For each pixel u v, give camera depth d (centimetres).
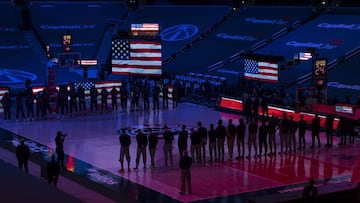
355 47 4562
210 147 2519
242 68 4759
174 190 2078
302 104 2978
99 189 2091
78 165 2452
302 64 4412
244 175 2298
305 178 2255
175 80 4356
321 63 3050
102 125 3381
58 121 3512
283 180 2225
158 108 4000
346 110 2814
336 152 2739
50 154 2648
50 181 1997
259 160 2564
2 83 4584
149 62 3716
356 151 2759
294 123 2728
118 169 2388
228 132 2548
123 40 3728
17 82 4653
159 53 3703
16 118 3616
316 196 1562
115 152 2703
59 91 3716
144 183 2173
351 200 1667
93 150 2741
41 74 4900
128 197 1988
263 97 3503
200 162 2505
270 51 4988
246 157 2619
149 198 1977
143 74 3738
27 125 3381
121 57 3741
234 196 2005
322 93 3070
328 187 1688
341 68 4266
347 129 2900
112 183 2169
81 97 3825
